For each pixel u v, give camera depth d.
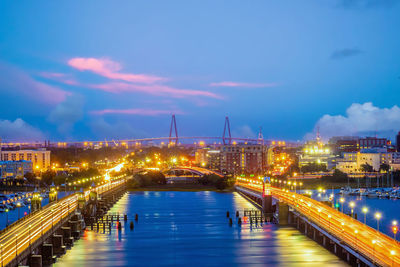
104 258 138.25
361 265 115.25
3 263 100.94
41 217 161.12
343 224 144.50
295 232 171.12
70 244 153.50
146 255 141.88
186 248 150.12
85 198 199.12
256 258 135.88
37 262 118.62
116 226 191.50
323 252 140.38
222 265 130.38
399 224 192.12
